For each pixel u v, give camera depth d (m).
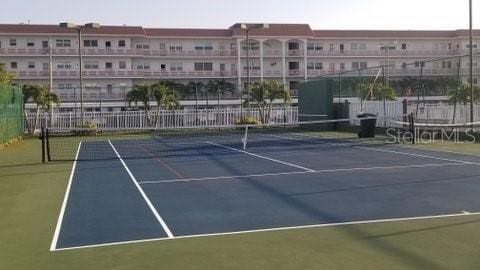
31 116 44.62
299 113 45.25
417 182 13.98
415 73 56.03
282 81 76.38
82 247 8.21
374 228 9.02
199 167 18.38
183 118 45.94
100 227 9.59
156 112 45.75
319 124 40.66
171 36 73.94
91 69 71.81
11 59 70.19
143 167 18.70
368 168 17.05
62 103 66.31
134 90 47.25
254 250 7.81
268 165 18.52
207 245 8.13
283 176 15.70
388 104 33.97
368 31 78.38
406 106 31.58
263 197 12.27
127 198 12.59
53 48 70.62
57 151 25.86
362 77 37.22
